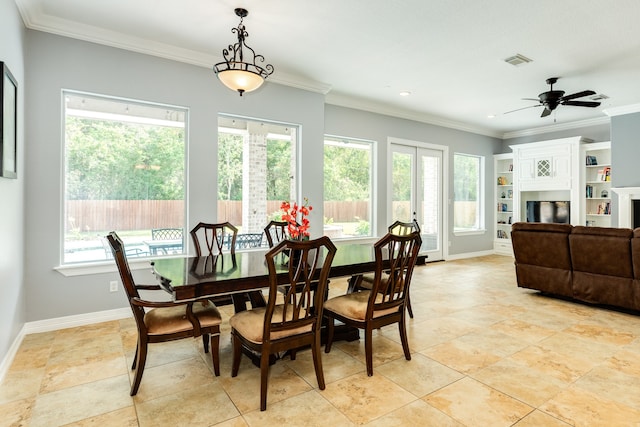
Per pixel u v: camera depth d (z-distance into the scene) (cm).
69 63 321
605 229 354
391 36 339
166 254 381
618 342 284
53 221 316
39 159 309
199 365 247
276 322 206
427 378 227
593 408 194
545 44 354
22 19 288
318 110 480
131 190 364
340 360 255
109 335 302
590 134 671
